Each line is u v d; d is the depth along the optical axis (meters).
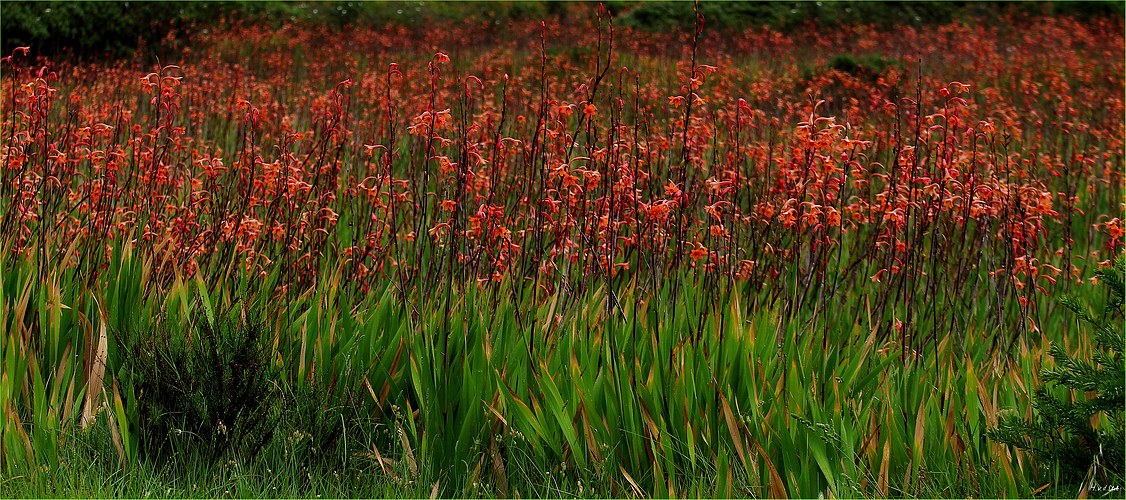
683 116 4.13
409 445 3.44
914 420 3.48
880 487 3.21
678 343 3.73
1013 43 17.44
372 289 4.67
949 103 3.89
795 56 16.34
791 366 3.46
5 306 3.92
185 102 8.46
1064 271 5.33
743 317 4.09
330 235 4.87
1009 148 7.99
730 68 13.18
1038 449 3.24
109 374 3.75
